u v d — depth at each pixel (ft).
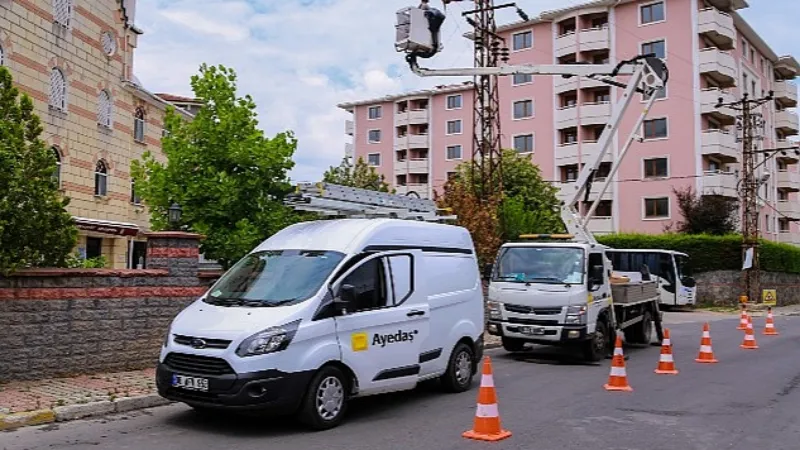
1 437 23.43
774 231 183.32
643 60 58.34
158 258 36.96
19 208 30.55
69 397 28.09
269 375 23.68
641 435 25.34
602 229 156.97
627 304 51.03
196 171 45.06
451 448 22.99
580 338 44.34
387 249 29.73
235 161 44.47
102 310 33.86
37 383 30.66
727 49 159.94
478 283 35.81
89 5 83.15
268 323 24.32
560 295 44.60
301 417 24.77
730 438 25.11
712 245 128.06
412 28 43.04
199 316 25.93
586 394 33.94
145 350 35.63
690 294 112.98
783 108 195.52
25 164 31.32
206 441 23.35
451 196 71.72
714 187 146.41
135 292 35.29
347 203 39.22
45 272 31.58
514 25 171.94
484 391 24.77
